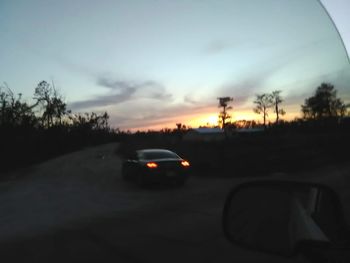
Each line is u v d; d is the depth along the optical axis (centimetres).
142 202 710
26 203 735
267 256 326
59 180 761
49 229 603
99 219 642
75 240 539
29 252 509
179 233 478
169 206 593
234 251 381
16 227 634
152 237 493
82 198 776
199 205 521
